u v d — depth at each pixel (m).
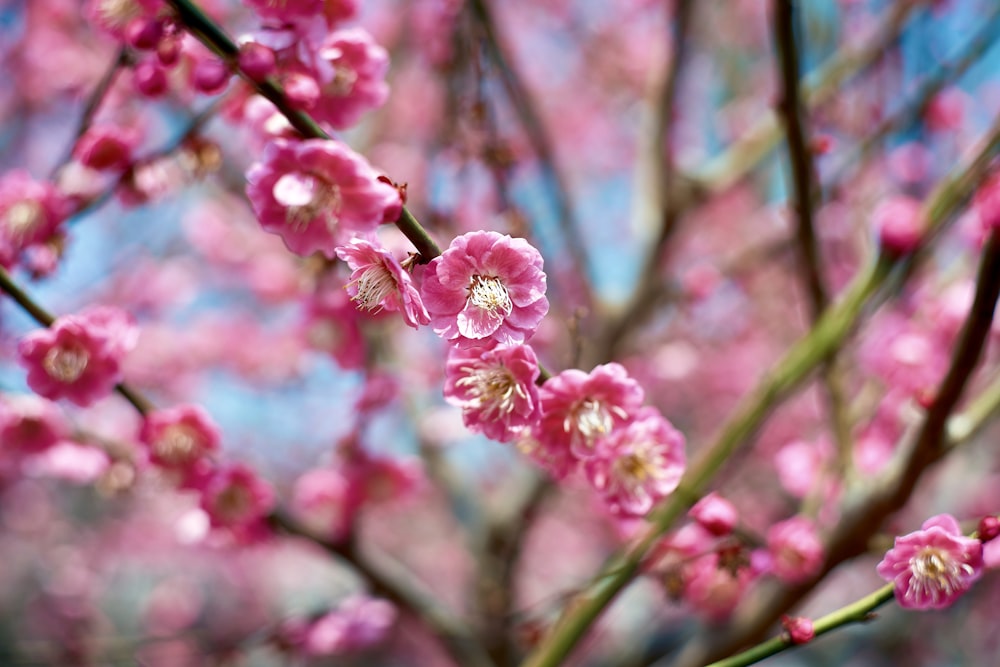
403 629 6.20
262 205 1.60
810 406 6.01
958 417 2.64
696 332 6.15
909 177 3.89
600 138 7.28
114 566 8.28
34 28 5.30
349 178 1.55
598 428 1.71
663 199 4.80
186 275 6.31
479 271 1.53
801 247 2.92
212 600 8.31
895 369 3.21
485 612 4.19
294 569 8.20
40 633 7.91
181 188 3.85
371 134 4.80
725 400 6.62
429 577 8.17
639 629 4.64
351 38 1.92
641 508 1.93
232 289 6.03
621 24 6.71
